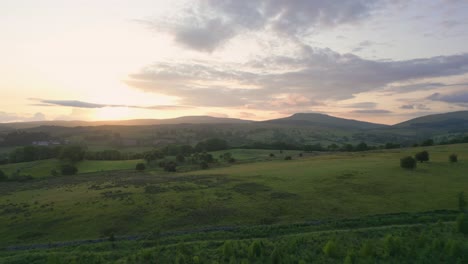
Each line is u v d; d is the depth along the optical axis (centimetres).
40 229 3372
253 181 5569
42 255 2378
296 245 2116
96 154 11838
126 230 3225
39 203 4606
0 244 3027
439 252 1788
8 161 10794
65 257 2250
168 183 5772
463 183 4425
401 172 5441
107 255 2255
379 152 9831
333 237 2255
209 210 3719
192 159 10469
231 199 4188
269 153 12700
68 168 8569
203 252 2120
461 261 1658
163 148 13725
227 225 3200
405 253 1811
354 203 3725
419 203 3562
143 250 2230
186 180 6112
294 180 5372
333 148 14512
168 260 2017
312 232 2594
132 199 4406
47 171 8944
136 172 8562
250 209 3694
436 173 5247
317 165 7350
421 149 9625
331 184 4803
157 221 3434
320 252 1966
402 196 3897
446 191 4009
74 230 3297
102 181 6812
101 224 3428
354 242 2130
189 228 3167
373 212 3347
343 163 7325
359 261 1752
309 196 4162
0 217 3909
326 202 3825
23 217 3822
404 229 2389
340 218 3189
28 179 7969
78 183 6756
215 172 7400
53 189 6069
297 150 14250
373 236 2262
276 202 3928
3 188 6719
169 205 3997
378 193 4122
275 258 1812
